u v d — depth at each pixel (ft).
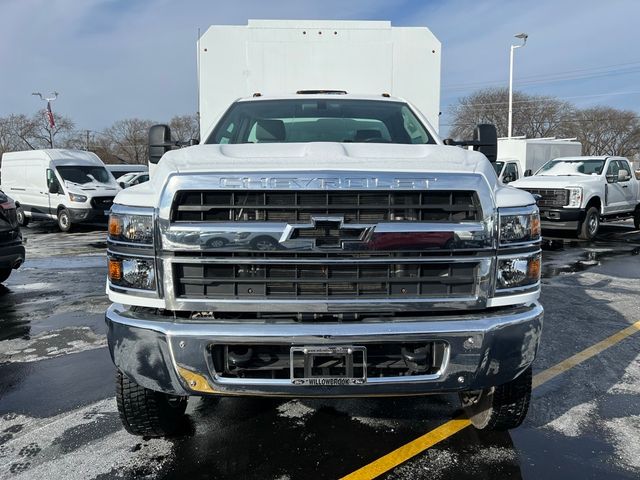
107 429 11.48
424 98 19.30
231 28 18.51
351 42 18.84
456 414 12.10
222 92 18.71
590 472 9.85
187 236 8.46
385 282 8.63
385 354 8.70
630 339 17.25
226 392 8.54
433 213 8.71
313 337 8.24
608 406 12.53
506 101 191.21
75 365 15.28
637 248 38.24
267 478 9.66
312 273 8.60
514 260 8.88
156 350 8.55
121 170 99.66
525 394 10.22
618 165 46.68
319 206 8.45
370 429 11.42
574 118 202.08
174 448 10.68
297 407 12.46
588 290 24.40
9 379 14.25
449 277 8.68
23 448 10.74
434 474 9.78
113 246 9.02
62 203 55.31
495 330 8.57
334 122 14.34
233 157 9.11
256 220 8.52
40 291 25.11
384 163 8.80
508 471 9.87
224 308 8.55
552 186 42.01
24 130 223.51
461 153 9.68
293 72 18.90
